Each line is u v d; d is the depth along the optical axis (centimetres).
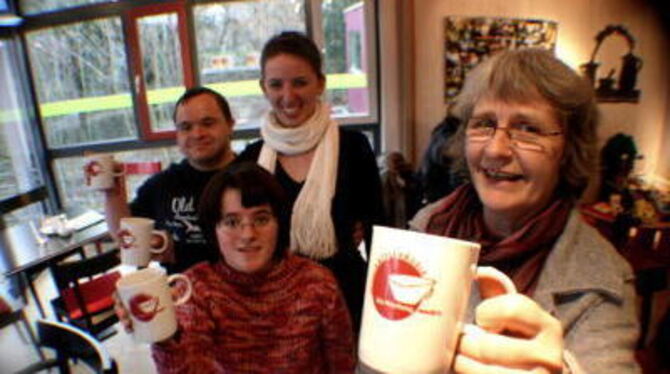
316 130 142
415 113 338
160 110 393
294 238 142
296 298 99
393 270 48
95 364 116
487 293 54
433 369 46
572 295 62
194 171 154
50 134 417
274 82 139
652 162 361
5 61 387
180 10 361
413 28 321
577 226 67
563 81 60
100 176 149
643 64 348
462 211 80
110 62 390
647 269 170
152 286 74
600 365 54
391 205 273
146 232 133
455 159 81
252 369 99
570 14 336
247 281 98
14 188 391
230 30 365
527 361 43
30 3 385
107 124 408
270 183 99
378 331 49
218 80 377
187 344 83
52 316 245
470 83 69
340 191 146
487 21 323
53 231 253
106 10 373
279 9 356
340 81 361
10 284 290
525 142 61
